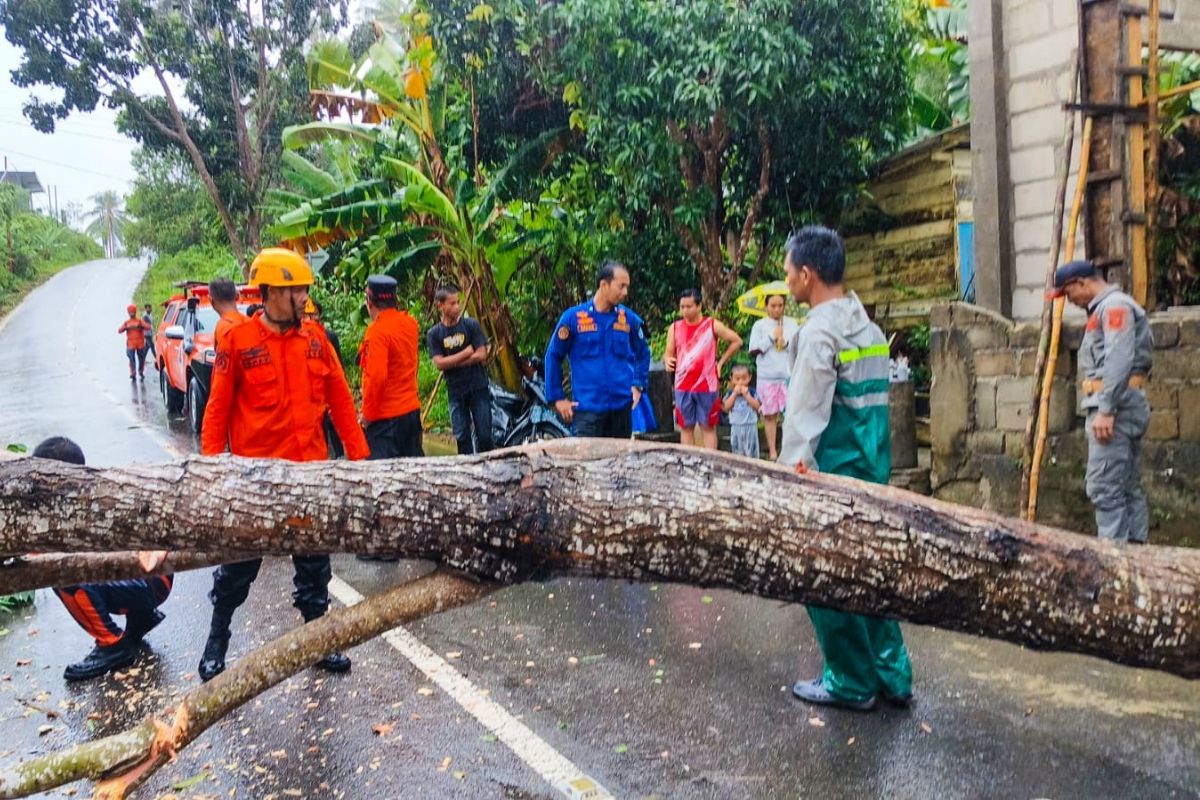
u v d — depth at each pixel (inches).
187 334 458.9
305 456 166.6
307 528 74.4
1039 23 238.7
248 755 134.0
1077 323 217.0
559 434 319.0
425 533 73.1
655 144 332.8
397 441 245.9
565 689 153.9
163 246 1590.8
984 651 165.3
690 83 313.9
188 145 847.1
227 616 168.4
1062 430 220.5
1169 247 272.7
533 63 365.7
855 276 398.0
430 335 279.0
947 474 246.7
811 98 327.6
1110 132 212.8
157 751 67.1
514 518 72.4
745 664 162.2
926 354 355.3
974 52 251.8
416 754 132.6
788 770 124.0
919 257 366.3
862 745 130.3
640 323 251.3
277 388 163.9
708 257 373.4
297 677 162.1
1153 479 203.2
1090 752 126.5
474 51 371.2
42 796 124.3
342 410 175.9
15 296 1691.7
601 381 241.6
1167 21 226.1
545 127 406.0
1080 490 217.9
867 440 135.8
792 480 72.5
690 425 299.6
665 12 319.3
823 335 131.1
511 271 427.2
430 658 169.8
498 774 126.0
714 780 122.1
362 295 488.4
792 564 69.6
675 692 150.9
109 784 66.6
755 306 304.5
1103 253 216.8
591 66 329.1
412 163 446.6
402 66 419.8
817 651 167.3
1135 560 67.0
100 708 155.0
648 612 193.3
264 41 865.5
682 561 71.6
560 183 432.8
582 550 72.6
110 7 813.2
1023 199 245.8
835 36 327.3
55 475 76.9
